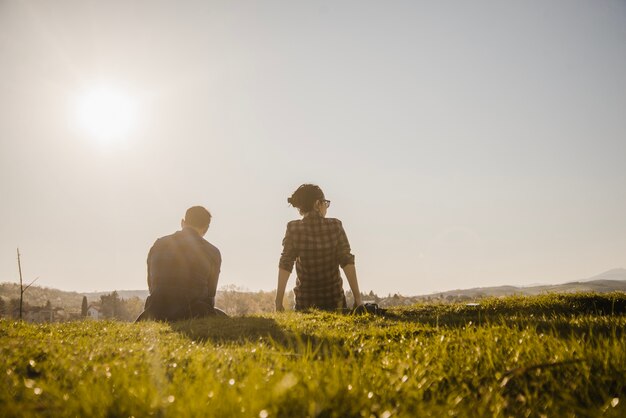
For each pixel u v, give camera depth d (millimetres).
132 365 2490
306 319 6004
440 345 3137
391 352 3129
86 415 1735
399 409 1863
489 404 2031
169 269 7539
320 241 8172
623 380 2273
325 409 1806
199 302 7574
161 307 7402
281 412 1769
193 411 1674
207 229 8273
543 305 8477
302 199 8336
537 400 2109
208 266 7828
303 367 2391
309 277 8227
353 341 3725
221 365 2627
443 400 2133
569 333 3592
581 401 2119
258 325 5281
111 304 194250
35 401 1901
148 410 1731
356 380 2105
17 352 2982
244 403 1745
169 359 2887
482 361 2684
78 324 6172
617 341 2779
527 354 2691
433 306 8680
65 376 2369
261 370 2336
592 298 8750
